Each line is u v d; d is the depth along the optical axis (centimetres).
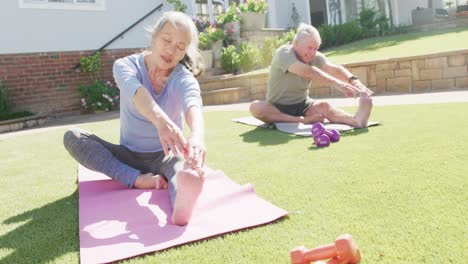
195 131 180
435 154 240
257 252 136
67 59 806
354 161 244
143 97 186
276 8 1176
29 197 231
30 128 655
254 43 966
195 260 135
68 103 809
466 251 124
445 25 1259
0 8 737
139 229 166
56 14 791
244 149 313
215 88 802
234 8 954
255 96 790
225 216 171
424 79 630
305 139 333
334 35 1105
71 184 257
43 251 152
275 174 234
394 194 180
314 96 696
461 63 605
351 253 117
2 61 742
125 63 214
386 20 1226
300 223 158
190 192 165
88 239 158
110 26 853
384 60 651
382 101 538
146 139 230
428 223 146
